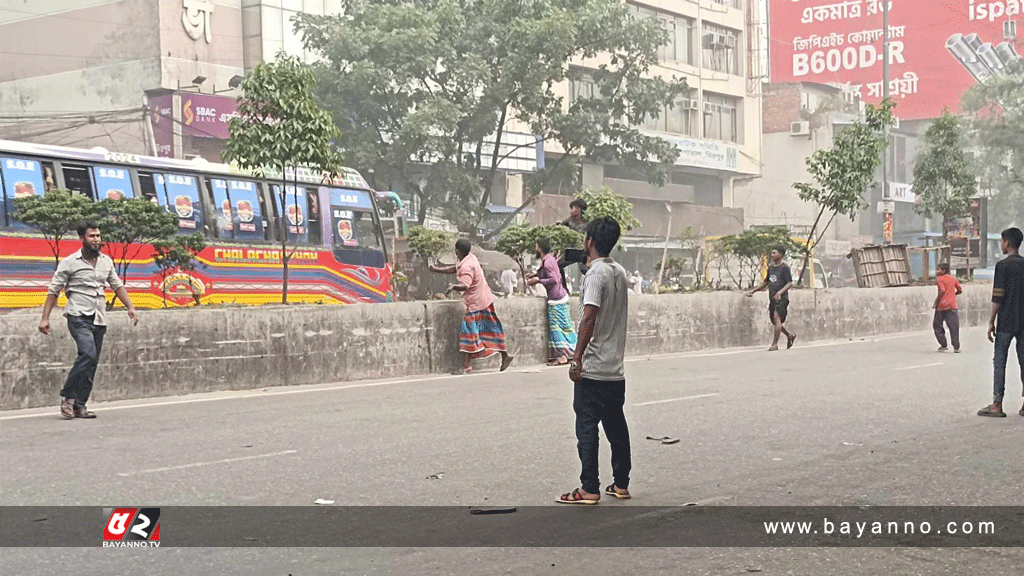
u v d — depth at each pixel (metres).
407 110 35.50
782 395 12.16
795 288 23.95
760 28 56.50
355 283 24.19
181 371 12.77
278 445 8.77
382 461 8.00
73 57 37.22
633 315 18.95
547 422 10.12
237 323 13.38
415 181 38.19
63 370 11.77
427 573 5.02
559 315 17.44
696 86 52.22
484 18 36.41
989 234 59.25
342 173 17.53
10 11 38.72
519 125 42.47
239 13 37.62
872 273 29.89
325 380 14.26
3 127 37.56
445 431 9.54
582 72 45.81
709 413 10.60
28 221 15.83
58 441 9.04
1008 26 58.81
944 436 9.12
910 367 15.92
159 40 35.25
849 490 6.89
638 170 47.50
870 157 25.84
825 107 60.44
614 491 6.71
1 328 11.28
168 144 34.59
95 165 19.02
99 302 10.65
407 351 15.39
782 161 60.91
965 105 58.16
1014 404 11.35
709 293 20.83
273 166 16.59
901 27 61.03
